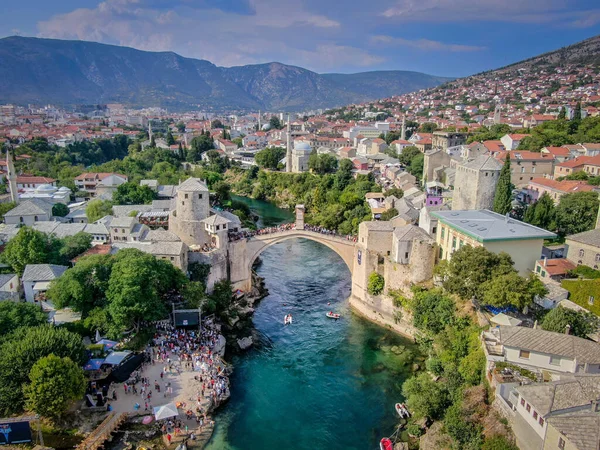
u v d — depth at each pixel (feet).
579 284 238.68
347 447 205.67
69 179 566.77
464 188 363.76
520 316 246.06
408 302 305.94
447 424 189.26
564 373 180.24
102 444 194.80
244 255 368.07
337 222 511.81
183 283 295.89
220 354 276.21
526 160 460.96
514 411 168.35
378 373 263.49
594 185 380.17
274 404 235.20
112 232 354.54
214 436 209.46
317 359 278.87
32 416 179.52
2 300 247.29
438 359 245.04
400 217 385.70
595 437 134.31
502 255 256.73
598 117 586.45
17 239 309.01
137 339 260.62
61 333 218.18
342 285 398.01
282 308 351.46
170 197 520.83
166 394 228.84
